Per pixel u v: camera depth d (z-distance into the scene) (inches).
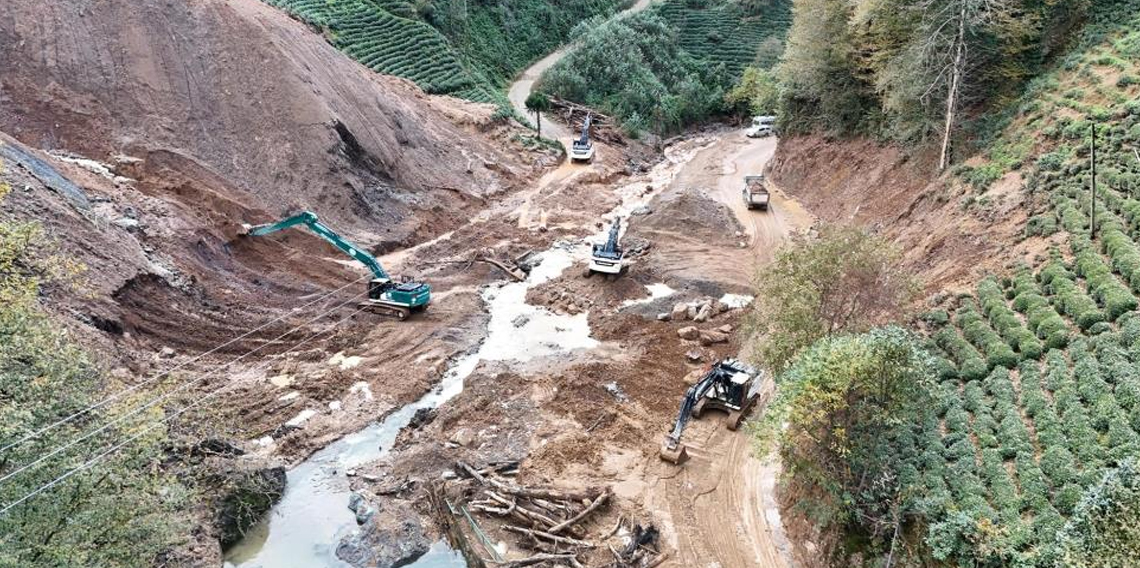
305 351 1315.2
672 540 930.7
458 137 2439.7
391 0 3184.1
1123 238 1124.5
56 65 1643.7
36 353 664.4
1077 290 1083.3
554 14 3969.0
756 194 2153.1
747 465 1075.9
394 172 2034.9
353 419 1163.9
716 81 3676.2
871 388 836.0
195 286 1360.7
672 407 1219.9
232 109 1819.6
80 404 675.4
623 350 1406.3
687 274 1717.5
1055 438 852.0
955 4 1697.8
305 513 979.9
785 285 1080.8
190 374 1184.8
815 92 2341.3
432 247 1822.1
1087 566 642.2
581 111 3189.0
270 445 1093.1
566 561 892.0
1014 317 1099.3
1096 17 1770.4
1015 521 768.3
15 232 790.5
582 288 1647.4
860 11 1942.7
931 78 1793.8
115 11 1797.5
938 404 894.4
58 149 1539.1
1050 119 1557.6
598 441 1119.0
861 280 1055.0
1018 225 1343.5
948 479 859.4
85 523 629.6
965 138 1748.3
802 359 896.9
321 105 1909.4
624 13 3991.1
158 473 766.5
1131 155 1306.6
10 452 606.2
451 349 1375.5
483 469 1036.5
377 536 925.8
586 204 2249.0
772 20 3983.8
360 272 1610.5
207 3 1942.7
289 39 2054.6
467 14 3484.3
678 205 2062.0
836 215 2026.3
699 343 1429.6
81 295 1146.0
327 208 1772.9
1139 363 892.6
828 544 873.5
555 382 1251.2
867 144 2148.1
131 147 1601.9
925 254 1471.5
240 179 1724.9
